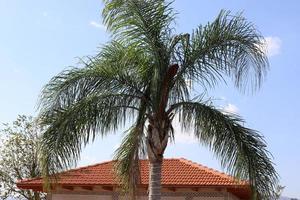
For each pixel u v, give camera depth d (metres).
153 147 12.95
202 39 12.80
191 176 21.84
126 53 12.38
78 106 12.51
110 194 22.30
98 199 22.41
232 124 12.78
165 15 12.50
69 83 12.68
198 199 21.31
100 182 21.98
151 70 12.82
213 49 12.84
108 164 24.14
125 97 13.00
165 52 12.62
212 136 12.84
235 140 12.62
